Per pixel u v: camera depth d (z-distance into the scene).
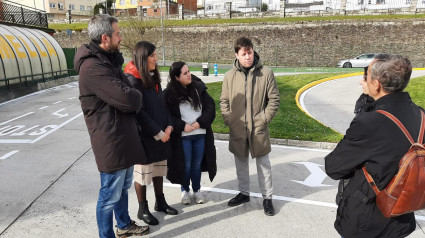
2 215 3.42
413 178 1.51
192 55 35.25
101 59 2.31
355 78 17.53
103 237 2.70
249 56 3.18
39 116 8.78
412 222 1.79
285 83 14.86
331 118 8.91
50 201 3.77
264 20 33.81
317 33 30.11
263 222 3.36
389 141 1.60
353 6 37.16
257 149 3.38
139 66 2.90
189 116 3.43
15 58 12.14
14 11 15.32
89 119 2.41
